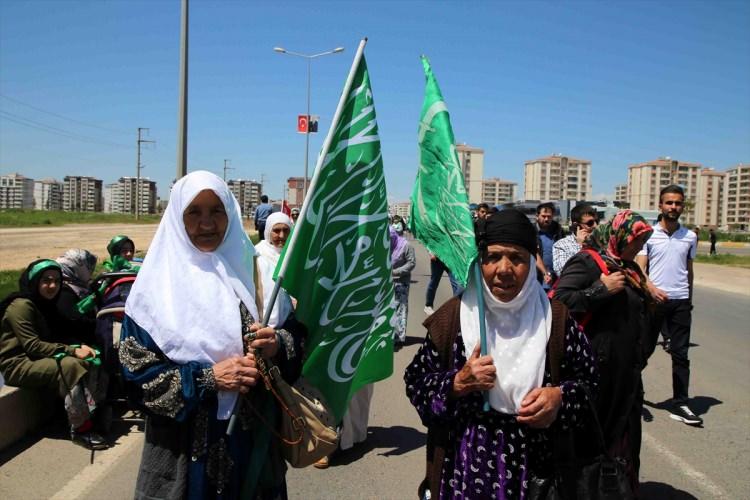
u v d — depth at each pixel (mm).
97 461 4277
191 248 2109
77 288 5273
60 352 4531
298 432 2150
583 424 2303
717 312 12562
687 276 5324
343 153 2584
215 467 2018
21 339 4516
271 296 2143
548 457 2199
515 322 2182
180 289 2053
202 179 2105
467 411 2166
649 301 3139
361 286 2643
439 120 2414
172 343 2000
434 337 2270
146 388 1956
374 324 2814
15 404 4531
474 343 2162
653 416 5477
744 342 9133
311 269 2457
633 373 2953
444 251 2377
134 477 4020
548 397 2045
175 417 1944
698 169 114188
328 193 2518
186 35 12562
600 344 2934
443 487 2197
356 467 4320
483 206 8727
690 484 4055
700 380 6773
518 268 2117
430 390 2160
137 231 43938
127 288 5020
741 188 113375
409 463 4391
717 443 4793
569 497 2189
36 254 21844
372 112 2676
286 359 2199
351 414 4586
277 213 5059
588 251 3176
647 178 111125
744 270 25516
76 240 31047
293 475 4176
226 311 2057
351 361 2615
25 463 4191
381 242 2689
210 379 1950
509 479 2096
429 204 2471
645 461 4430
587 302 2941
